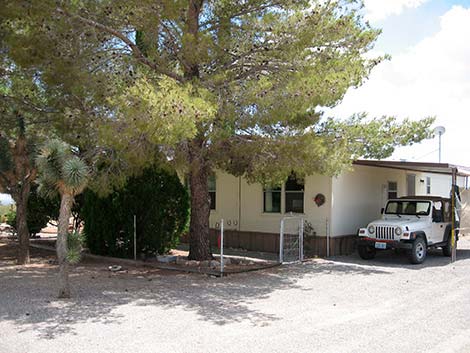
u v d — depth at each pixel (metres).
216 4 11.38
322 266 12.16
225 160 11.25
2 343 5.74
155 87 8.45
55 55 10.05
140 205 12.99
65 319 6.80
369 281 10.01
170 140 7.89
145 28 10.23
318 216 14.52
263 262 12.44
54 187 9.08
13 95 11.79
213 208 17.27
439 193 22.09
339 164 10.79
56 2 9.58
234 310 7.44
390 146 11.64
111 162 10.96
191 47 9.87
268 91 9.26
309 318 6.97
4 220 20.98
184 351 5.50
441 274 10.90
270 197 15.75
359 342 5.85
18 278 10.13
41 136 12.58
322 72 9.86
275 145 10.30
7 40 10.20
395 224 12.69
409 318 6.98
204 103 8.06
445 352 5.50
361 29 10.89
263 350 5.55
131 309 7.45
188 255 12.75
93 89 10.20
